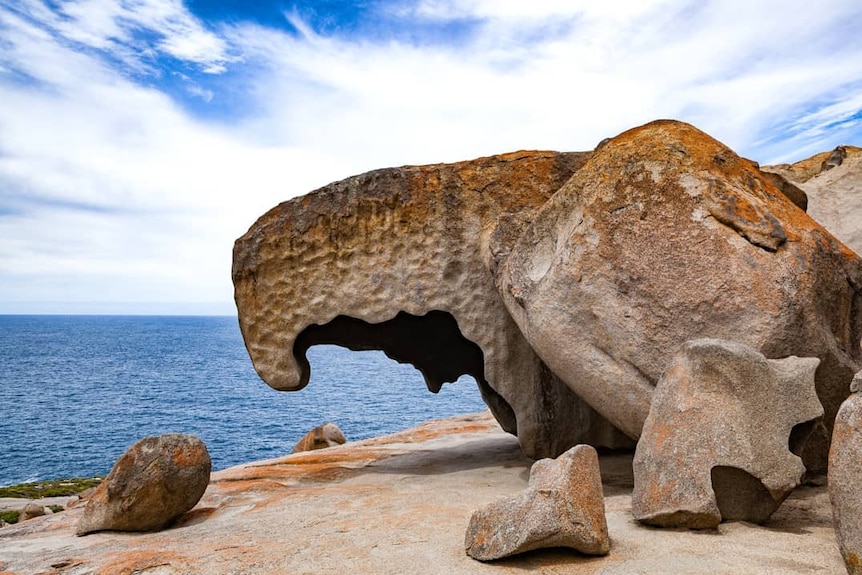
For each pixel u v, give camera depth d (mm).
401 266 6516
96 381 67688
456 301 6426
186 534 4523
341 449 8539
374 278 6551
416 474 6363
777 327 4215
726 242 4492
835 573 2867
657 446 3766
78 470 26891
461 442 8609
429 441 8930
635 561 3164
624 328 4711
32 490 19141
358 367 92250
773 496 3562
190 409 45031
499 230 6066
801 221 4727
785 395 3680
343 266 6613
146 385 63312
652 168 4898
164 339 172250
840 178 9867
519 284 5434
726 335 4363
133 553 3912
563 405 6379
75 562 3834
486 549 3314
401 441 9125
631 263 4742
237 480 6590
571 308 4934
